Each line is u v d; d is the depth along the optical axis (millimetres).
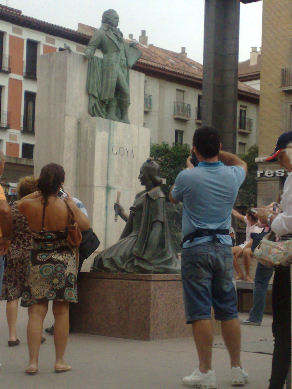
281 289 4859
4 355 6934
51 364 6398
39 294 5930
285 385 4965
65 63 19344
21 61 55781
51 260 5949
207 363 5379
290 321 4844
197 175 5453
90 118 19297
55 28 56531
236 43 28484
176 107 64438
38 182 5988
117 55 20141
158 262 8273
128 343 7711
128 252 8500
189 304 5410
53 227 5969
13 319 7637
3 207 6047
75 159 19391
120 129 19875
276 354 4824
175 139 64750
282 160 4918
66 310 6055
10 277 7629
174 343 7727
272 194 40031
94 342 7754
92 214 18922
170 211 9203
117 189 19609
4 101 55094
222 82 28672
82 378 5707
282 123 40625
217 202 5445
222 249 5445
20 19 54781
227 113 28547
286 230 4641
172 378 5727
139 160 20453
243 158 55312
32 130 57031
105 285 8328
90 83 19734
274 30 41000
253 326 9938
